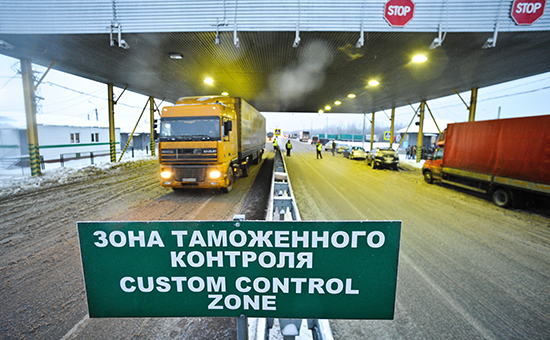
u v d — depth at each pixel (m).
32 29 7.46
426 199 9.44
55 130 21.03
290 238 1.33
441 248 5.24
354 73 11.66
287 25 7.10
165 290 1.40
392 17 7.01
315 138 52.41
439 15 7.01
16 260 4.49
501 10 6.98
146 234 1.33
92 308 1.41
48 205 7.74
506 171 8.30
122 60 10.12
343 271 1.37
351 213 7.52
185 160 8.55
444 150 11.29
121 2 7.23
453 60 9.73
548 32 7.12
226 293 1.41
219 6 7.10
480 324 3.15
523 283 4.02
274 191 5.54
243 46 8.34
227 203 8.21
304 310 1.42
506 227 6.51
